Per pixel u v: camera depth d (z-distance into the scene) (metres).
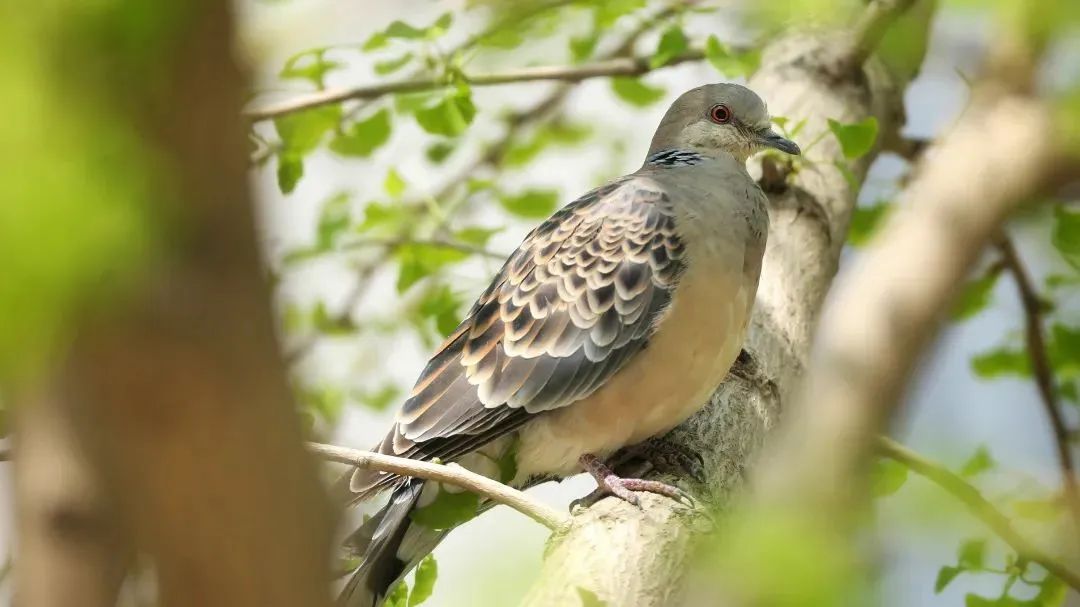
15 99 2.48
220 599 3.10
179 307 2.76
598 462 8.90
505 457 9.16
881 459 9.89
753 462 8.66
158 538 3.04
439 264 12.12
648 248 8.99
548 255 9.31
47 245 2.50
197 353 2.80
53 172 2.50
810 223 10.10
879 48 10.77
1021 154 8.02
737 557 4.37
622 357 8.91
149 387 2.80
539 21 11.74
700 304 8.83
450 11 10.48
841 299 7.71
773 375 9.15
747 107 10.10
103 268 2.59
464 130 10.86
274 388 2.95
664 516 7.48
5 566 6.04
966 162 8.23
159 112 2.68
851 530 4.90
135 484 2.97
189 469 2.92
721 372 8.87
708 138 10.09
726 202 9.17
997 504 8.86
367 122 11.38
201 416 2.86
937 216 7.99
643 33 12.40
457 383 9.04
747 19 7.41
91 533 3.43
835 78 10.97
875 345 7.32
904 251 7.92
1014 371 12.56
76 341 2.69
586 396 8.91
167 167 2.68
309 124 11.20
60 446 3.14
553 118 13.76
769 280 9.71
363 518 8.69
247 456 2.95
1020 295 11.73
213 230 2.79
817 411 6.94
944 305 7.71
